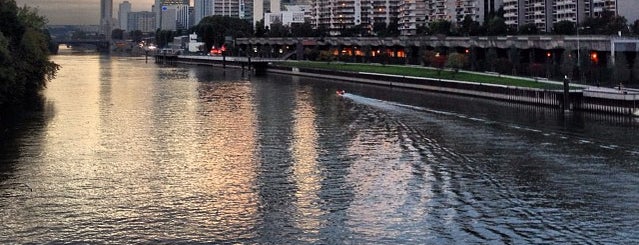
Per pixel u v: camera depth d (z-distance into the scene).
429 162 82.81
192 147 93.38
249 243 54.75
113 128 110.31
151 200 66.25
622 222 59.03
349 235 56.28
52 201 65.69
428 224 58.84
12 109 132.12
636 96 117.94
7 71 119.69
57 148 91.56
